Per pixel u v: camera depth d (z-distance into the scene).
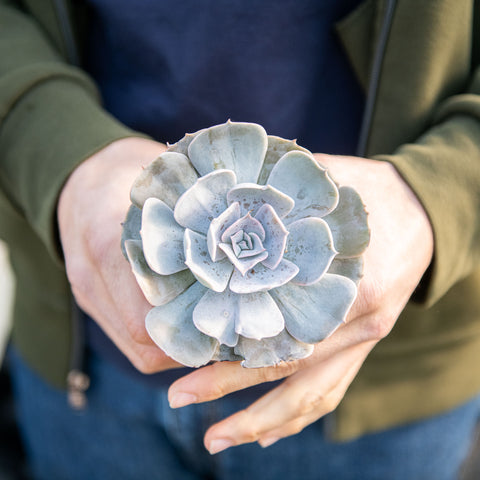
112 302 0.40
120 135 0.44
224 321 0.36
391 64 0.47
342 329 0.39
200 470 0.64
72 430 0.65
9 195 0.49
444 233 0.41
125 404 0.60
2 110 0.47
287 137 0.54
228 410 0.58
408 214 0.41
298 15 0.50
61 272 0.54
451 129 0.44
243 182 0.38
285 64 0.51
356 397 0.55
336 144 0.55
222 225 0.36
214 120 0.54
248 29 0.50
